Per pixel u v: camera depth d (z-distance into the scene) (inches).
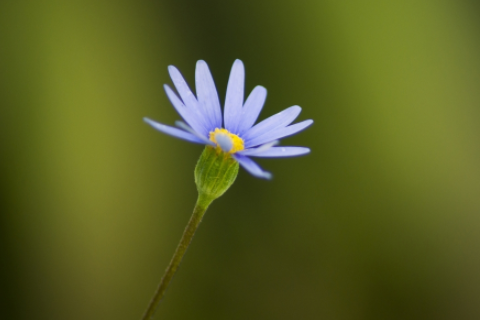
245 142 10.5
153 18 15.4
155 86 15.4
